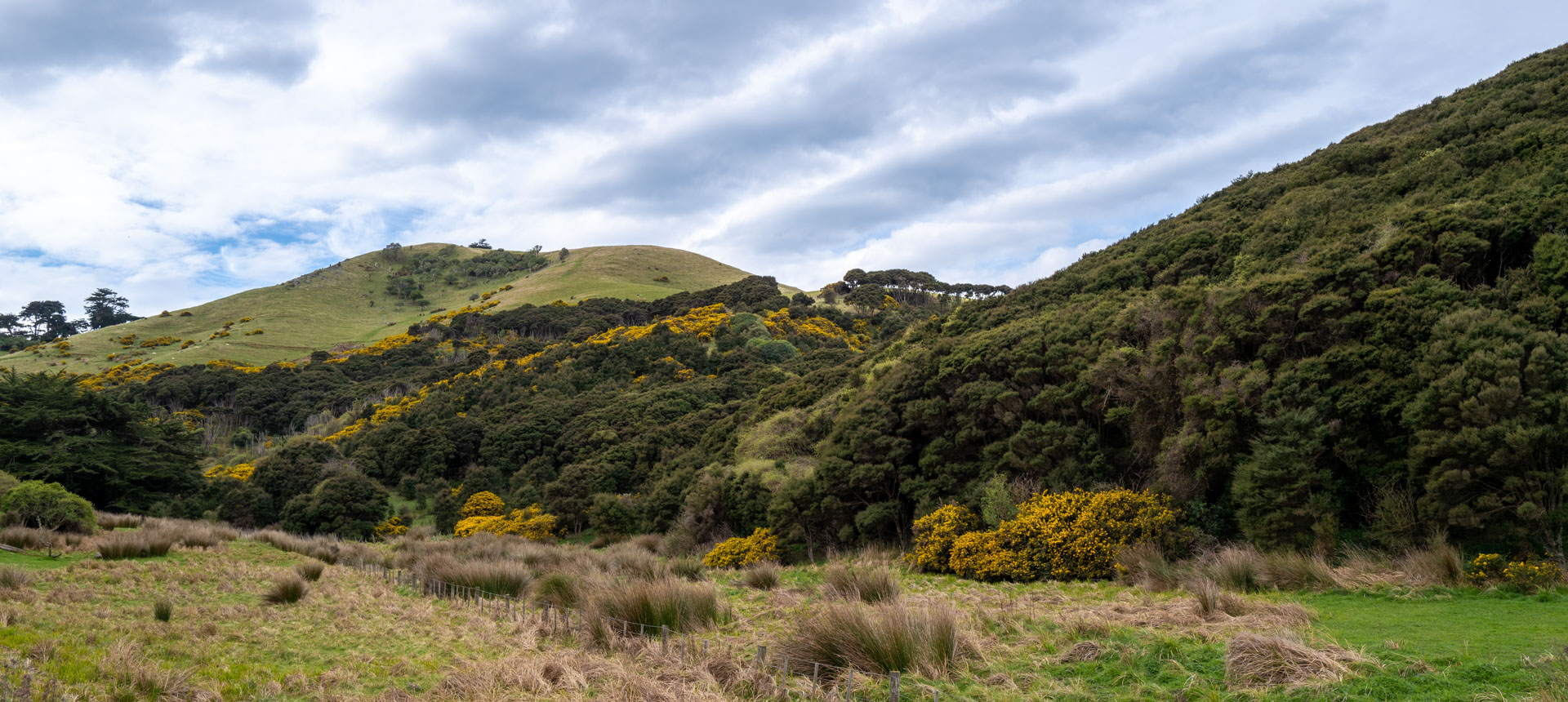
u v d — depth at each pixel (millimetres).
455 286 150000
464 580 14203
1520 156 22844
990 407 21797
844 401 33281
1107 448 19609
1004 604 11180
